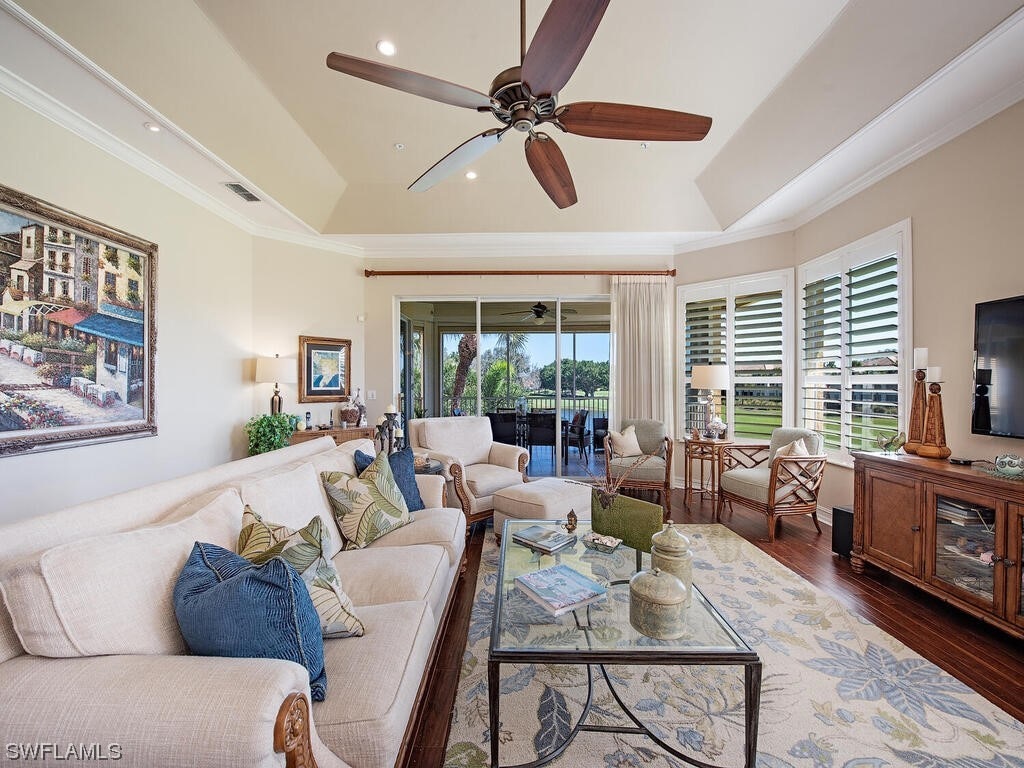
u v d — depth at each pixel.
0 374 2.24
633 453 4.38
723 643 1.33
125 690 0.81
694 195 4.19
